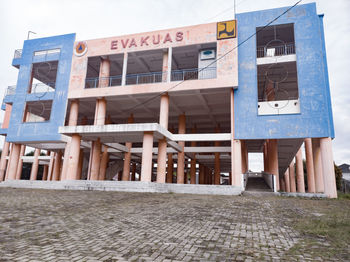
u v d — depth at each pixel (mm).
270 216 7801
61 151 28297
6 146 30531
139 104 23844
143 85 20297
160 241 4910
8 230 5707
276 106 17812
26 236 5254
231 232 5668
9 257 3977
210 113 26234
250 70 18625
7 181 20141
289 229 6070
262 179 23984
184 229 5895
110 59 23281
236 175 17625
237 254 4211
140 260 3887
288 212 8656
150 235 5355
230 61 18703
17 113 23062
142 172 16375
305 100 17125
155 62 24172
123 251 4316
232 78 18406
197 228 6004
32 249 4402
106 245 4652
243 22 19453
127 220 6879
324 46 17859
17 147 23469
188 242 4859
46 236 5270
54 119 21969
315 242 4961
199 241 4930
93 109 26438
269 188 19453
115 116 28531
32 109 26297
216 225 6344
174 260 3898
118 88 20859
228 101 22875
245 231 5781
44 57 23562
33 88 23750
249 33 19172
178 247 4551
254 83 18391
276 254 4242
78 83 21938
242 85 18594
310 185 20953
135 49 21141
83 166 28203
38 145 24422
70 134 18875
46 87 23391
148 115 27875
